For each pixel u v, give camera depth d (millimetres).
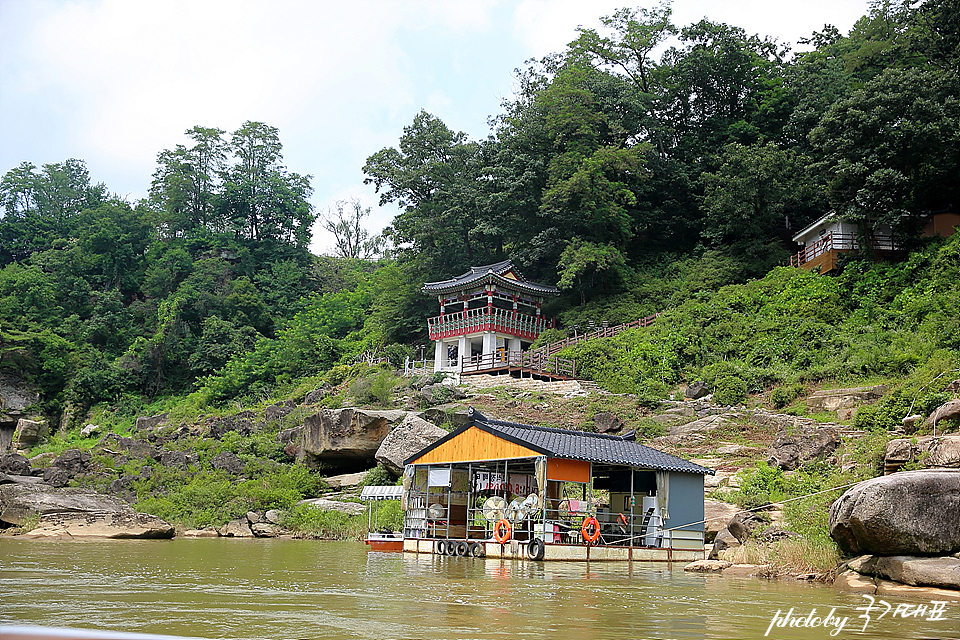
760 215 53375
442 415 37594
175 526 31297
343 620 9469
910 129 42719
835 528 14805
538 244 57625
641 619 10055
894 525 13344
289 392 58719
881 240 46531
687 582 15055
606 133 62906
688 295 51938
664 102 65938
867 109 44750
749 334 42594
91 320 76062
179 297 76000
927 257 42344
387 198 66062
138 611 9930
